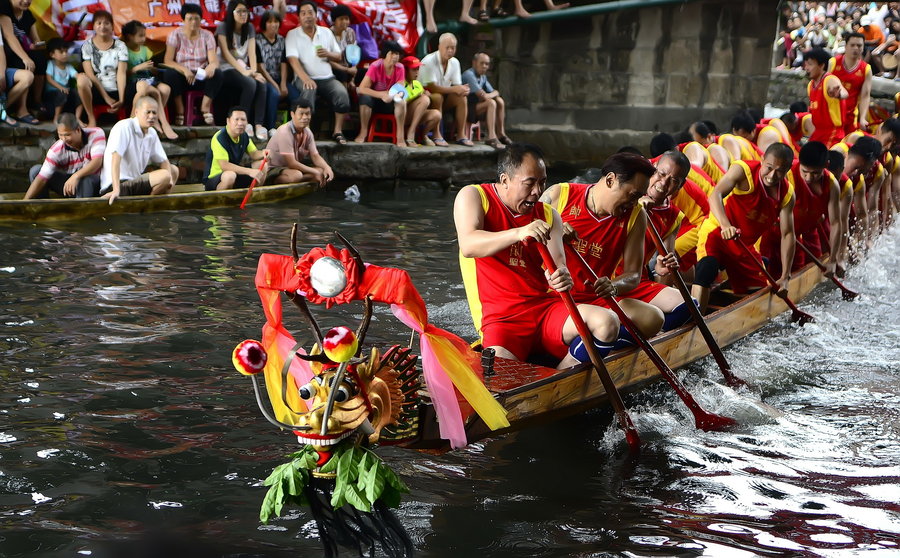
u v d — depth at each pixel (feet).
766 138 28.66
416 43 41.47
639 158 15.29
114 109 33.17
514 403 12.67
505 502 11.75
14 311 18.48
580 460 13.20
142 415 13.84
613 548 10.63
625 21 49.70
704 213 21.70
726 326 18.66
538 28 47.34
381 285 10.11
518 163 13.87
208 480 11.94
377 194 37.52
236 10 35.19
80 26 33.35
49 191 31.04
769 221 20.80
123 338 17.16
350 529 10.30
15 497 11.27
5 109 31.71
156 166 31.99
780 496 12.19
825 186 23.08
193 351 16.65
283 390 10.61
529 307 15.08
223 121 37.27
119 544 10.32
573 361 14.75
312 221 30.09
